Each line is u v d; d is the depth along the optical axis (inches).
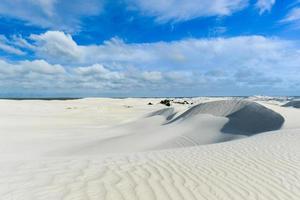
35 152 512.1
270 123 600.4
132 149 540.1
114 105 2235.5
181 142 571.8
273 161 247.1
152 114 1162.6
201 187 178.4
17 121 986.1
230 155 276.5
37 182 181.5
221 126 641.6
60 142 633.6
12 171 210.4
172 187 176.4
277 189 179.5
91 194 160.2
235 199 161.8
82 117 1277.1
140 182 183.8
